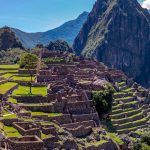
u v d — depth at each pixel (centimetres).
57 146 14738
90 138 17762
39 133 14075
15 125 14288
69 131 17538
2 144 12419
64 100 19762
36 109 18688
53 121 17900
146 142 19725
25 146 12600
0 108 16738
